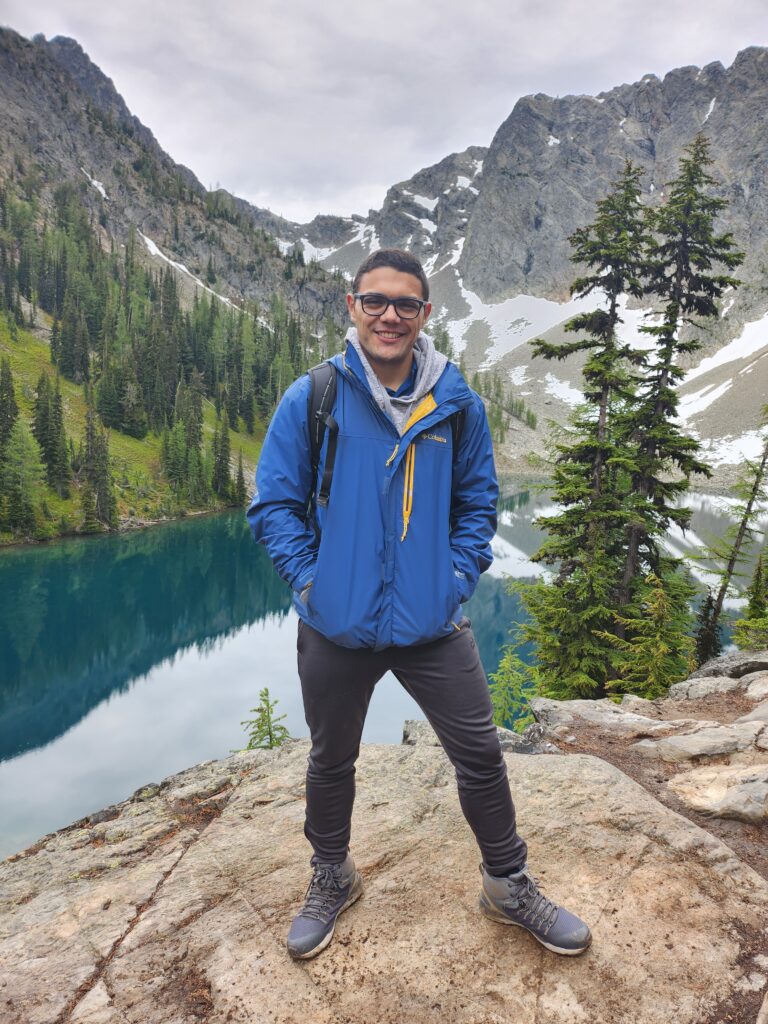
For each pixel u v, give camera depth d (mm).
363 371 1828
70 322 113500
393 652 1895
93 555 70250
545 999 1861
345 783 2084
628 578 15859
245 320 153875
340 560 1803
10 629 49750
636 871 2432
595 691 15367
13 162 197625
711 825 3033
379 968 1981
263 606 61469
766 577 18609
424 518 1847
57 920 2324
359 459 1821
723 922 2174
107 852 2834
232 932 2168
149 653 48844
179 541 79062
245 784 3451
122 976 2014
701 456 139125
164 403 109812
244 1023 1812
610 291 15547
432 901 2268
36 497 73875
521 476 143250
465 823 2789
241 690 43094
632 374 15688
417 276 1791
